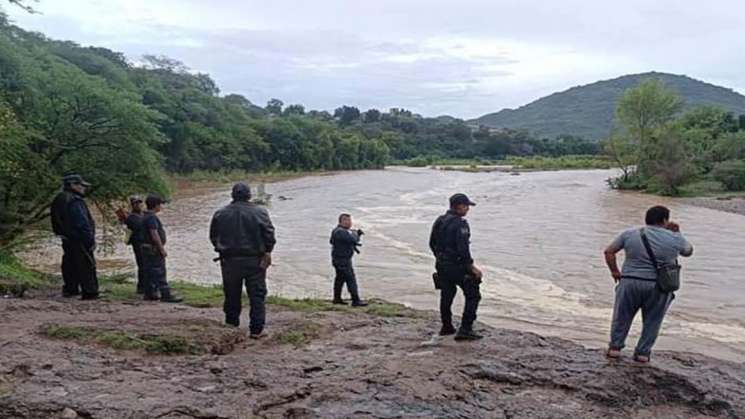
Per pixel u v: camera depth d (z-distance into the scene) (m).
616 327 7.98
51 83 19.19
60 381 6.50
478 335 8.93
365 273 21.31
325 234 31.30
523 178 90.50
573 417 6.32
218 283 18.56
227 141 95.31
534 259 24.12
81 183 11.41
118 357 7.52
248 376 6.90
